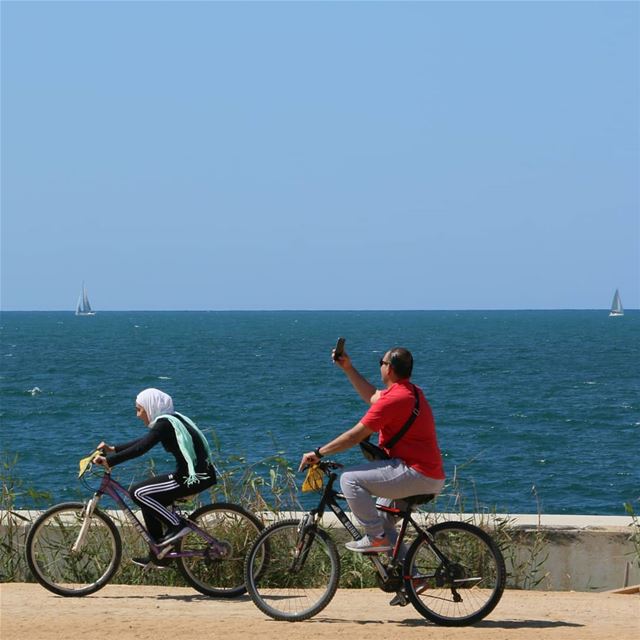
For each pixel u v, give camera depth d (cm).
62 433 8962
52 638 1711
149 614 1916
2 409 11069
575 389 13875
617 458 7644
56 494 4925
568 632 1761
